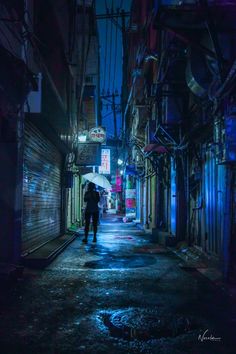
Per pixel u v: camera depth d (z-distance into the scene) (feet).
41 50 35.86
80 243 47.75
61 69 50.19
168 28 26.53
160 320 17.72
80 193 87.15
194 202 40.01
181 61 35.42
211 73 28.45
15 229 27.94
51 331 16.15
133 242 49.47
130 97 79.05
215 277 26.61
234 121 24.25
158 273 28.58
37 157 37.35
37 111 30.45
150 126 48.49
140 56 64.59
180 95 41.27
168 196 51.31
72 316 18.10
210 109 30.94
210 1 24.23
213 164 32.71
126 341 15.14
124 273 28.37
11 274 24.39
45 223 42.09
